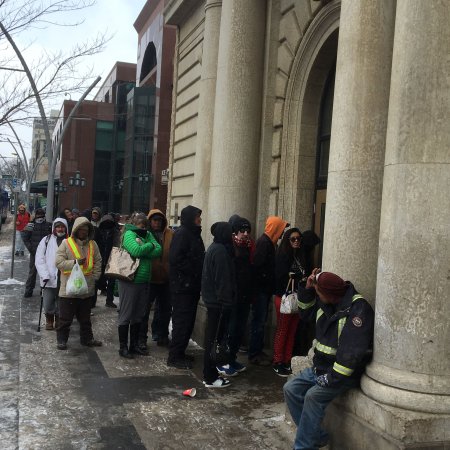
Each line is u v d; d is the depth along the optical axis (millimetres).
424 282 3469
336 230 4398
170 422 4734
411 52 3541
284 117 7668
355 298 3867
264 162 7914
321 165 7480
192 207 6520
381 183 4289
